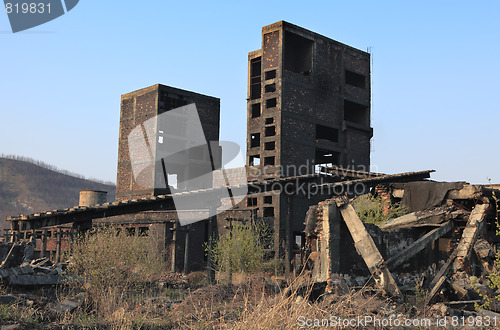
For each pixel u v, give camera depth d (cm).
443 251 1602
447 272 1340
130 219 3412
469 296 1184
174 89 4922
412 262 1554
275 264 2356
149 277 2064
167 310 1071
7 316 797
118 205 1750
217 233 3253
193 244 3241
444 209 1720
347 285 1192
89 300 1017
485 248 1444
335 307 807
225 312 914
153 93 4891
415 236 1638
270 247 3097
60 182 15850
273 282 1056
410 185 1955
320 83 4516
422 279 1288
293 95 4316
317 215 1470
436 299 1162
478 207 1539
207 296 1083
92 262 1384
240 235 2450
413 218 1667
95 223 3397
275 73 4375
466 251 1375
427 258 1597
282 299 692
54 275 1145
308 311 713
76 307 961
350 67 4794
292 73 4338
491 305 1012
